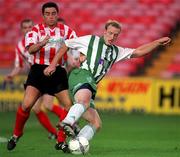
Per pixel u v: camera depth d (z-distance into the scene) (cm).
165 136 4097
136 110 6519
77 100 2642
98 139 3812
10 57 7988
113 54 2772
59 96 3075
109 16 8338
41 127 4809
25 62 4116
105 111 6588
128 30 8112
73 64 3559
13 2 8712
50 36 2998
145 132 4422
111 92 6581
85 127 2738
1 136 3928
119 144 3475
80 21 8344
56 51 3022
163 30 8088
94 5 8494
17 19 8544
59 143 2959
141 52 2805
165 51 7612
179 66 7512
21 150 3048
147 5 8369
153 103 6481
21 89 6625
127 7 8394
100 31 8212
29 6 8669
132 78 6544
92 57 2733
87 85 2675
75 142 2719
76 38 2761
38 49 2839
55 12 2959
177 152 3025
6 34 8362
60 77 3056
